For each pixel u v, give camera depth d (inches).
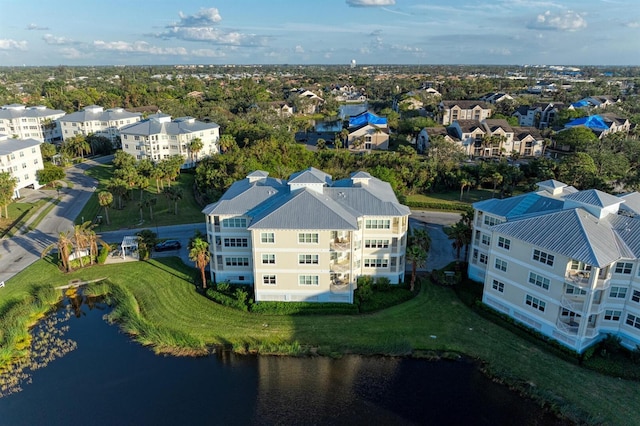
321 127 7086.6
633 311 1539.1
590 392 1407.5
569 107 6003.9
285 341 1683.1
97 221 2888.8
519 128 4928.6
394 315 1833.2
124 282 2118.6
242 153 3754.9
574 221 1579.7
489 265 1822.1
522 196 1955.0
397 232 1975.9
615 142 3976.4
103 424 1333.7
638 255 1488.7
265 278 1878.7
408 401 1419.8
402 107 7239.2
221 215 1950.1
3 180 2947.8
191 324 1787.6
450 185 3617.1
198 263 1958.7
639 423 1293.1
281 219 1804.9
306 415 1368.1
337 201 2007.9
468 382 1492.4
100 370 1566.2
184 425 1330.0
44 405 1406.3
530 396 1414.9
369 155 3937.0
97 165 4379.9
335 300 1899.6
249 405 1407.5
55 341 1729.8
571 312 1609.3
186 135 4192.9
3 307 1904.5
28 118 4987.7
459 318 1811.0
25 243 2554.1
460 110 6151.6
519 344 1642.5
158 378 1526.8
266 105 7022.6
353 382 1501.0
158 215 3004.4
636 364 1508.4
